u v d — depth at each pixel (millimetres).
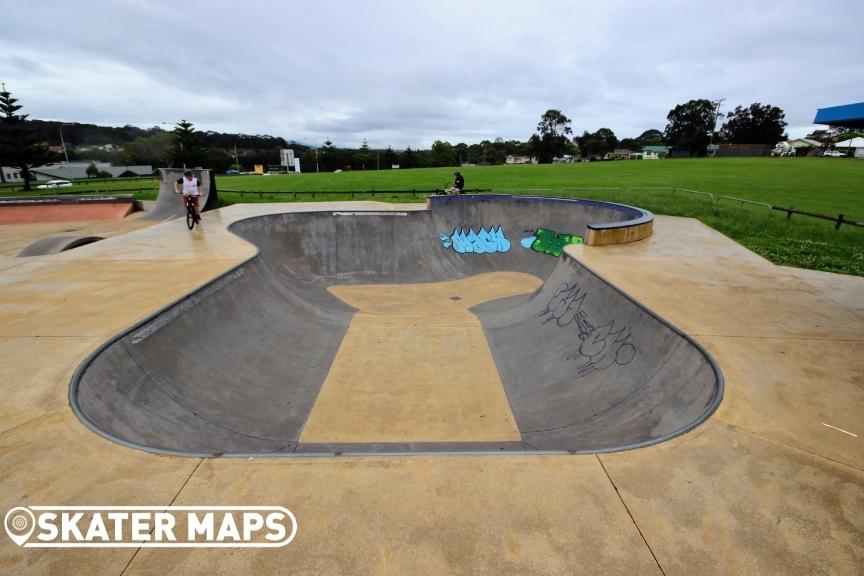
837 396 4652
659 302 7527
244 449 5641
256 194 24906
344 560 2801
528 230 17656
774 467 3646
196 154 65875
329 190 26562
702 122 95500
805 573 2736
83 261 9945
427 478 3506
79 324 6230
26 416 4168
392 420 6742
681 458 3750
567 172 40281
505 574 2719
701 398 5113
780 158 59406
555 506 3244
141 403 5453
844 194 22328
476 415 6895
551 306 10391
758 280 8836
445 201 17766
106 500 3254
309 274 15086
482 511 3195
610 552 2877
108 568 2732
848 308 7242
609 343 7625
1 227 20688
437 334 10141
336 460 3686
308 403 7203
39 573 2697
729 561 2814
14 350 5414
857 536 3000
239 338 8258
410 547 2898
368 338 9859
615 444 5195
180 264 9727
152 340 6406
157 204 23000
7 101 35812
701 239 13102
